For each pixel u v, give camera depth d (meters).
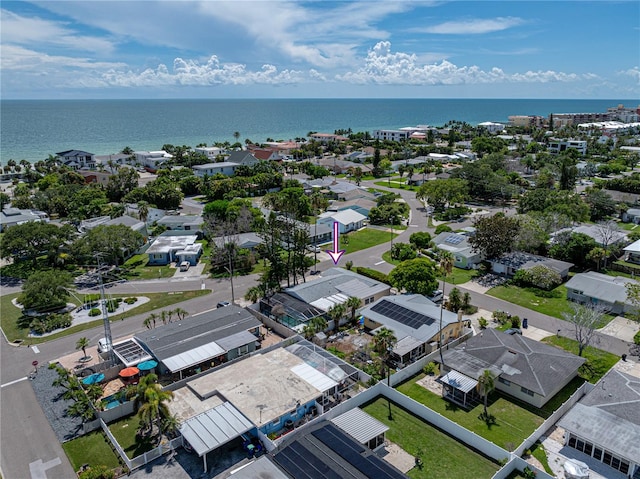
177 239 95.50
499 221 79.12
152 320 63.25
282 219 85.44
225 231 94.62
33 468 37.38
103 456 38.50
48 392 47.81
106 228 83.88
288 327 59.97
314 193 133.88
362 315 59.94
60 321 61.97
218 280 78.62
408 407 43.88
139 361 49.62
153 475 36.00
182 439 39.06
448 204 131.25
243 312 60.34
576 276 69.69
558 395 45.56
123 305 68.75
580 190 138.88
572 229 90.38
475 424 41.81
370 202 125.00
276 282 70.56
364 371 49.22
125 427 42.28
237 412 40.50
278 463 34.75
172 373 49.88
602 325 59.88
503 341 51.16
